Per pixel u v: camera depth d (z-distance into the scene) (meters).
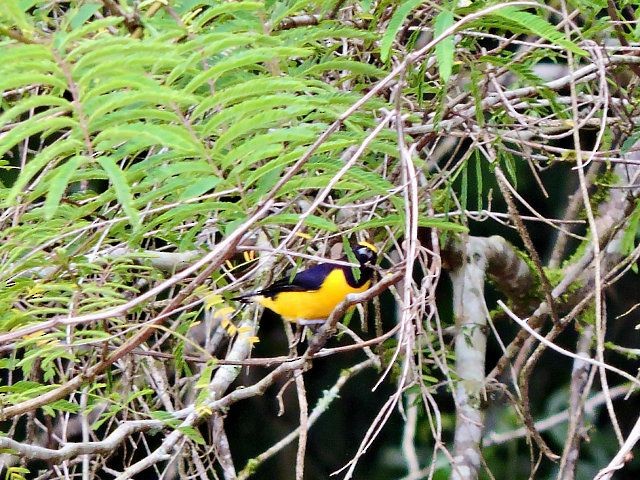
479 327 9.74
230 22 6.30
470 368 9.52
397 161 7.61
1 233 6.42
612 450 14.98
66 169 4.60
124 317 7.18
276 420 15.95
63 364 9.62
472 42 7.60
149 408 9.30
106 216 7.32
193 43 4.99
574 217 10.27
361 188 6.23
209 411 6.81
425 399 7.43
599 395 11.18
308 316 8.80
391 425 16.00
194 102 4.98
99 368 6.21
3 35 5.29
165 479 9.78
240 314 9.38
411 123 8.13
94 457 10.50
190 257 7.57
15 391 6.79
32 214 6.27
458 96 7.82
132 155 6.84
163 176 5.59
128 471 7.70
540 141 10.23
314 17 7.26
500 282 10.66
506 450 14.70
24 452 6.63
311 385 16.03
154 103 5.10
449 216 8.43
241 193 5.67
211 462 8.70
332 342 15.56
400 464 15.56
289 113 5.14
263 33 6.40
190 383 9.22
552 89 7.80
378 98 7.10
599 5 7.12
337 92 6.40
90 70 4.57
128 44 4.69
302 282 8.65
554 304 9.02
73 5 6.44
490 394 9.57
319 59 7.89
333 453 15.94
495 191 14.08
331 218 8.55
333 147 5.54
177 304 5.91
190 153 5.18
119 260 6.64
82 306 6.61
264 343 15.15
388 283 6.62
